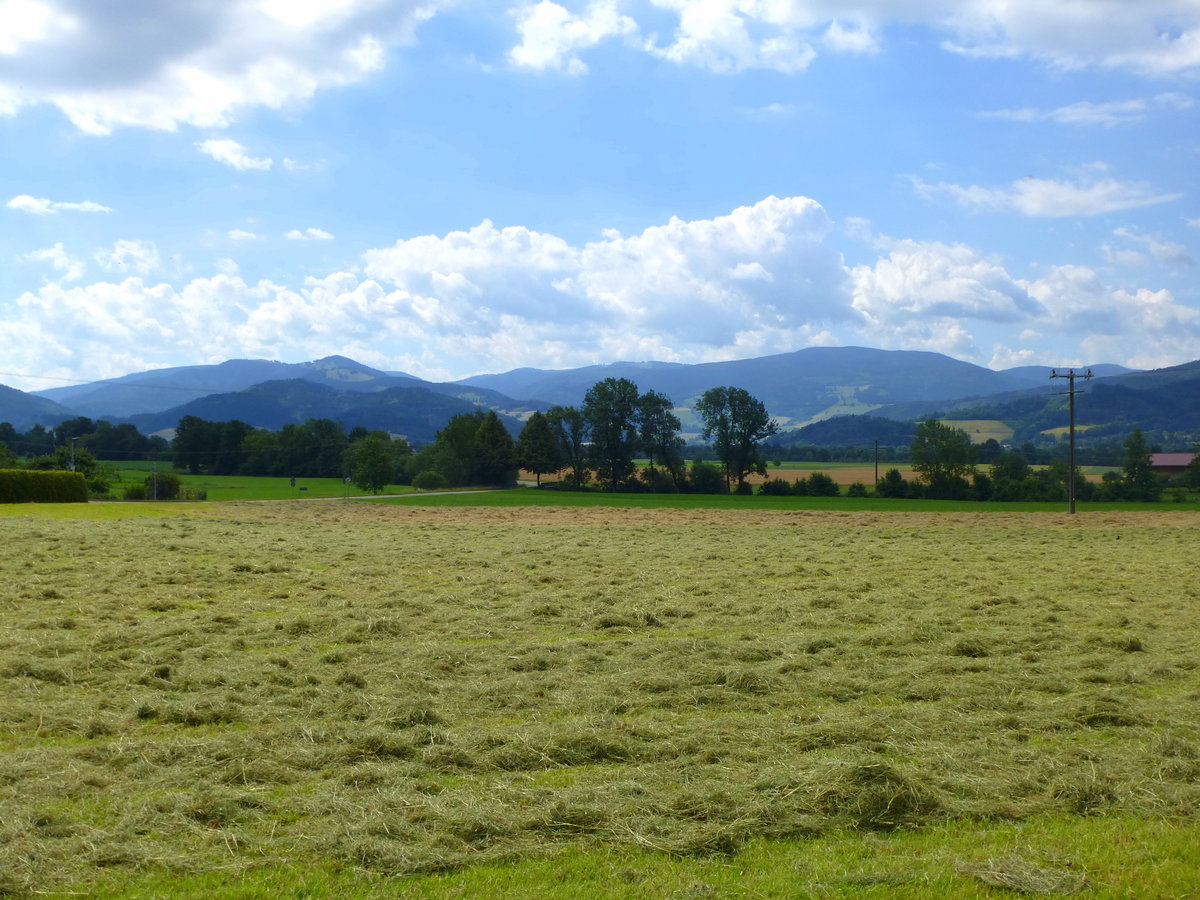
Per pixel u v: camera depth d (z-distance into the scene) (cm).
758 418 10544
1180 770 729
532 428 11325
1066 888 524
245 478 12056
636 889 526
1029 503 7944
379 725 846
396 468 11831
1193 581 2095
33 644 1198
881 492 9269
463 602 1689
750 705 965
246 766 709
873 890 524
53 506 4644
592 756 766
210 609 1593
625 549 3020
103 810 632
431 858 559
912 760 752
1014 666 1153
